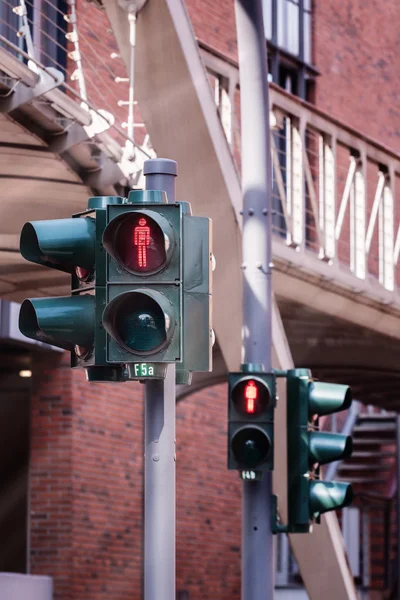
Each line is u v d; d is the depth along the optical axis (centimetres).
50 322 614
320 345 1719
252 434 959
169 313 599
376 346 1712
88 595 1767
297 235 1437
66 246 621
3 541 1772
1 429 1798
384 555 2745
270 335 1035
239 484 2227
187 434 2088
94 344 613
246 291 1040
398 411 2323
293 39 2447
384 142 2725
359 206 1562
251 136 1052
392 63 2769
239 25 1058
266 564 995
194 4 2109
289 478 1002
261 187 1048
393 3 2789
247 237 1045
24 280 1474
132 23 1114
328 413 1012
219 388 2188
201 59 1140
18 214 1298
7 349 1778
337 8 2575
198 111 1146
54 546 1741
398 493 2653
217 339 1227
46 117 1078
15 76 1010
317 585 1324
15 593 1620
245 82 1057
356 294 1532
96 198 639
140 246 608
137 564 1878
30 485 1759
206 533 2119
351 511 2722
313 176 2284
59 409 1753
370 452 2681
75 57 1167
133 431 1891
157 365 605
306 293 1457
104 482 1816
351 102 2608
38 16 1722
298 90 2459
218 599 2141
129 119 1202
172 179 661
